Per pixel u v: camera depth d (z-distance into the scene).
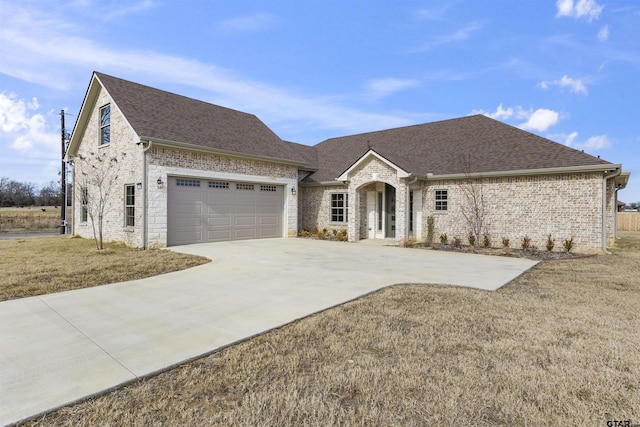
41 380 3.32
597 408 2.90
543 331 4.67
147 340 4.33
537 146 14.86
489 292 6.79
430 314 5.41
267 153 16.98
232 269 8.96
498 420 2.76
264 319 5.11
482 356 3.92
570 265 10.18
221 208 15.34
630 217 29.61
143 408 2.90
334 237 17.84
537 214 13.71
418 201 16.47
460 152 16.66
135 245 12.95
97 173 15.27
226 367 3.65
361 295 6.45
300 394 3.13
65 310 5.55
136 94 15.09
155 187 12.84
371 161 16.06
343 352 4.02
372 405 2.94
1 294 6.40
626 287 7.32
